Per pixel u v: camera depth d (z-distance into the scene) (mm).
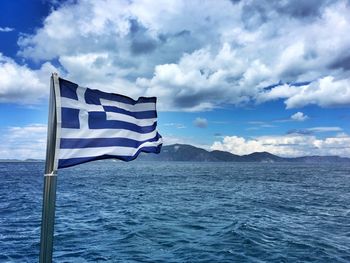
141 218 17781
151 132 5320
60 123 4227
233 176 67375
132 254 11047
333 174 81438
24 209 20688
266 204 24250
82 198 26938
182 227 15391
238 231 14117
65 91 4402
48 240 4137
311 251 11422
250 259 10461
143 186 40469
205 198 27906
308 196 30938
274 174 78188
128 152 4938
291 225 16281
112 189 35625
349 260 10531
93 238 13156
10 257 10664
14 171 79375
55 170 4195
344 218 18781
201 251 11352
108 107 4883
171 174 74125
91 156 4520
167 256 10836
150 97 5398
